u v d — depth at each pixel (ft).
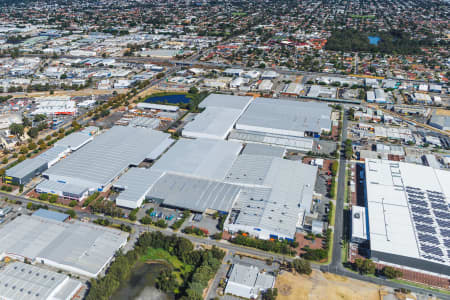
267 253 372.99
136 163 515.50
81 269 343.46
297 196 438.81
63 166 502.38
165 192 451.53
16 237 380.17
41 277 327.88
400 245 359.87
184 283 340.80
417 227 383.45
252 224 392.47
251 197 439.63
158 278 348.59
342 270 352.49
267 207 418.51
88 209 440.86
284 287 332.39
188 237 394.32
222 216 417.90
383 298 322.14
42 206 440.04
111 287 324.39
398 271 339.57
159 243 380.78
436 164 521.65
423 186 452.76
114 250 368.27
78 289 330.13
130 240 390.63
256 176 475.72
